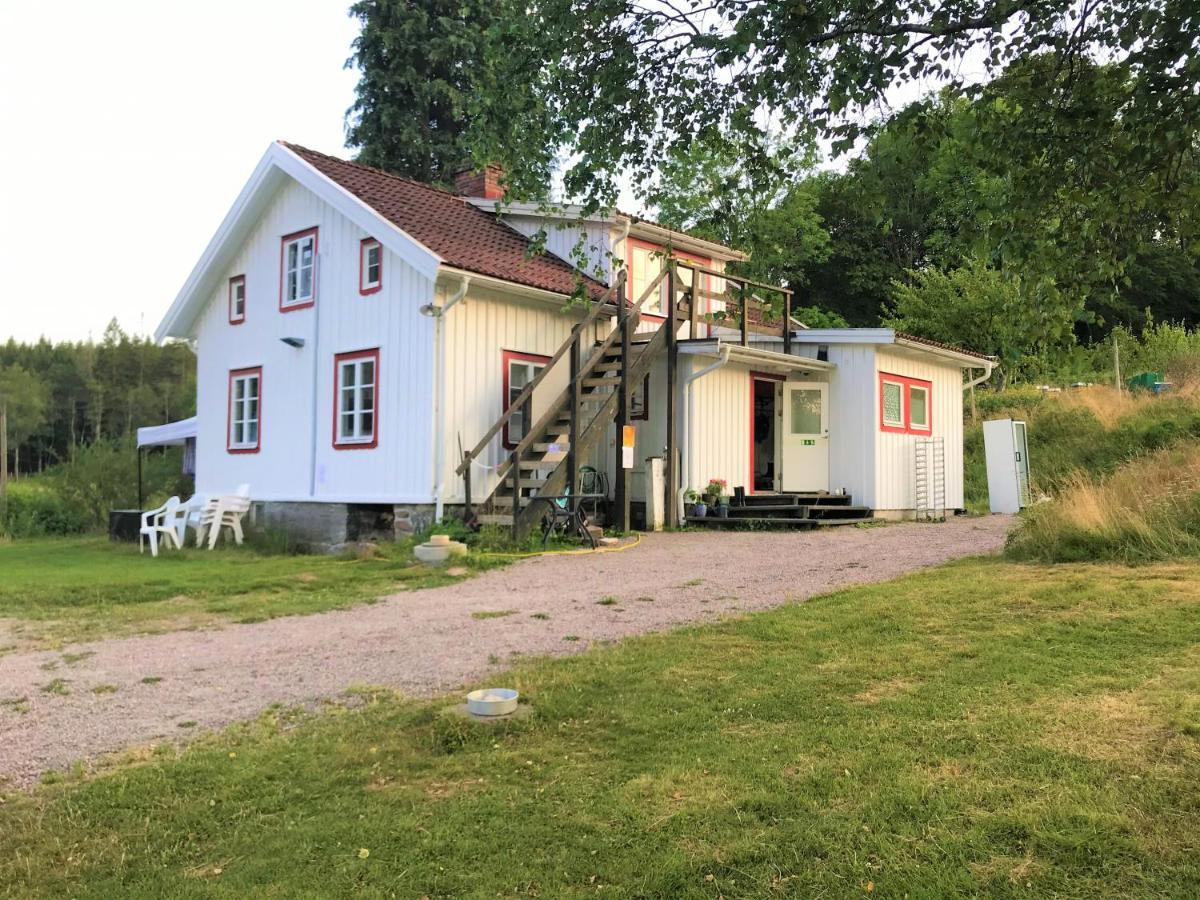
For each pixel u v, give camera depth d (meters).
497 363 14.93
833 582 9.12
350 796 4.20
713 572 10.20
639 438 16.34
